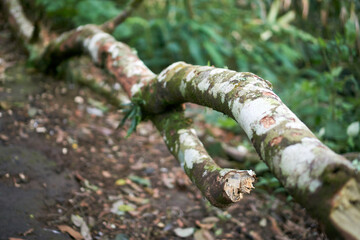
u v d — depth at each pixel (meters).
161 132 1.88
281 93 3.96
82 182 2.33
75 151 2.64
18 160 2.26
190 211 2.33
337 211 0.83
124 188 2.41
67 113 3.07
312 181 0.88
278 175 0.97
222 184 1.24
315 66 4.75
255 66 4.89
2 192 1.95
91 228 1.97
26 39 3.64
